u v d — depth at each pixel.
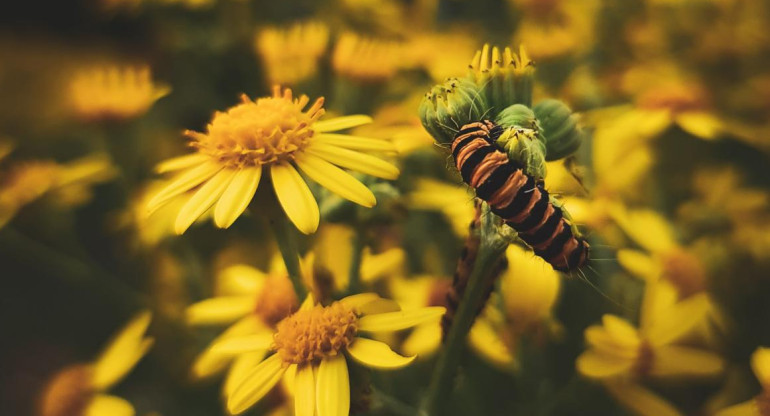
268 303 0.18
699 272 0.19
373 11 0.26
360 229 0.17
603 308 0.19
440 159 0.20
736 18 0.23
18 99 0.45
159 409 0.27
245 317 0.18
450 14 0.32
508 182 0.14
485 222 0.15
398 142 0.19
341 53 0.21
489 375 0.20
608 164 0.20
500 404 0.20
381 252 0.20
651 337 0.17
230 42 0.24
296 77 0.21
